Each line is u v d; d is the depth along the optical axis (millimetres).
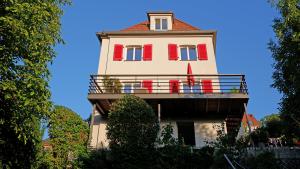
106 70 21141
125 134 13828
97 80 20484
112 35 22750
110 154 13555
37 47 9805
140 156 13305
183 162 13086
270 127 17703
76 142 16516
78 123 17125
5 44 9156
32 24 9633
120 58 21578
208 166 13055
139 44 22344
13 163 11352
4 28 9125
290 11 13266
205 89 19047
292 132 15008
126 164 13148
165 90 20016
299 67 13070
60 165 15195
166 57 21641
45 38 10141
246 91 17641
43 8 10125
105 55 22250
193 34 22609
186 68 21109
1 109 9297
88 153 14477
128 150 13438
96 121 19266
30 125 9914
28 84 8969
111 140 14148
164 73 20906
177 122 19141
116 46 22156
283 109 14352
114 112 14688
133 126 14023
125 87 20312
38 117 10039
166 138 13906
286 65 13680
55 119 16172
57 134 16094
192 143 19203
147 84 20188
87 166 13820
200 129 18812
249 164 11734
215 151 13195
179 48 22219
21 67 9297
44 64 9750
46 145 16094
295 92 13562
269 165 11547
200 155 13273
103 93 17609
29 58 9617
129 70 21094
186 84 20484
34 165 13164
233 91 18391
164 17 24203
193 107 18547
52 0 10875
